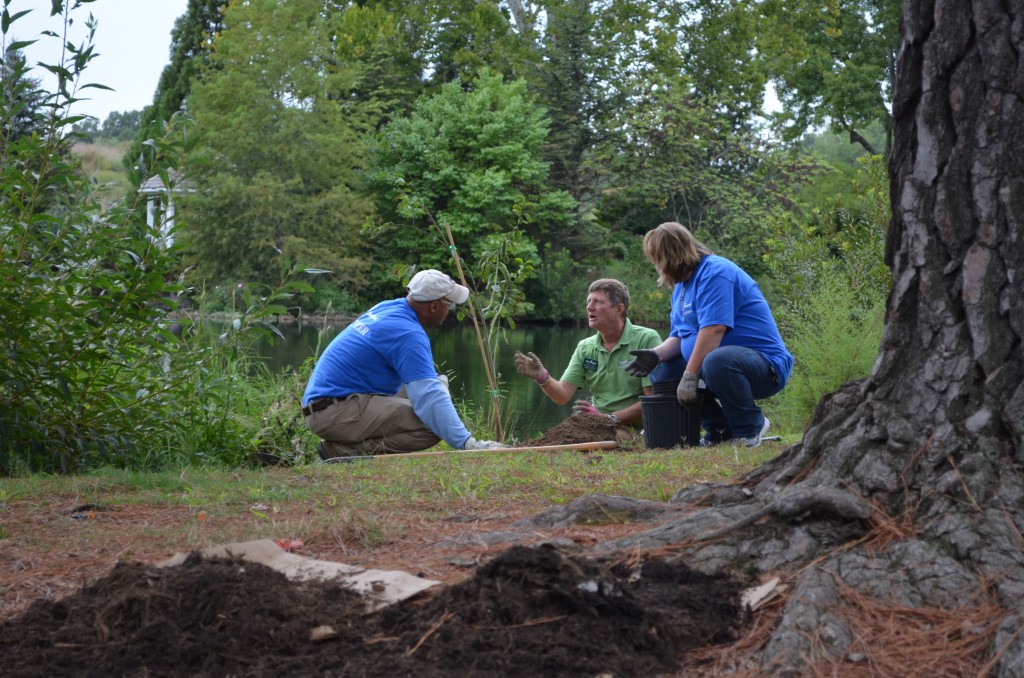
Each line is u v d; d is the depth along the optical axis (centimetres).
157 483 491
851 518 292
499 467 522
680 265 707
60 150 605
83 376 653
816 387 994
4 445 588
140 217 631
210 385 668
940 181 316
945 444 296
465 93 4222
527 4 3519
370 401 680
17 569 324
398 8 2933
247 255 3931
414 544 338
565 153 3981
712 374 671
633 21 3416
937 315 312
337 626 248
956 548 270
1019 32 310
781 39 3322
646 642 244
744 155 3938
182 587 258
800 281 1146
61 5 579
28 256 609
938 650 236
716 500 345
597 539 326
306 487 470
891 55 4431
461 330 3039
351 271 3975
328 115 4259
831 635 240
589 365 808
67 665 236
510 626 244
